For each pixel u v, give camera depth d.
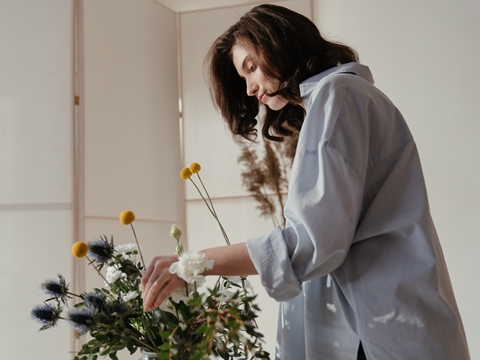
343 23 3.12
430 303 0.91
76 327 0.86
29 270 2.45
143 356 0.94
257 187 3.13
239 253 0.90
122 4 2.91
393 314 0.92
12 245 2.48
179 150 3.16
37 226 2.49
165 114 3.09
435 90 2.87
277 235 0.90
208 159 3.21
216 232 3.14
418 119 2.89
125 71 2.87
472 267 2.68
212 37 3.23
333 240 0.86
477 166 2.74
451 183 2.78
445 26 2.89
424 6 2.95
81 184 2.53
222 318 0.78
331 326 0.99
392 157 1.00
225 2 3.41
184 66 3.26
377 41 3.03
